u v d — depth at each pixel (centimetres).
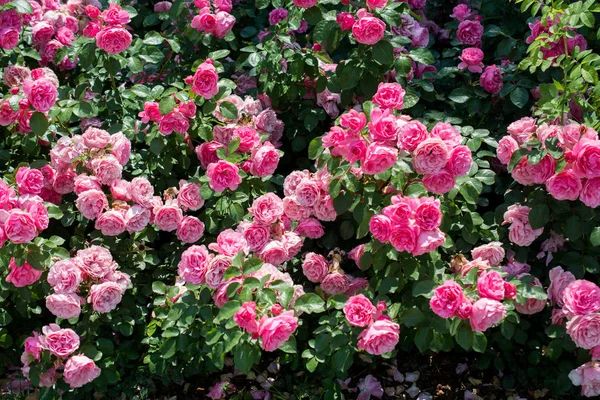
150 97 286
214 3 313
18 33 299
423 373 281
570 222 262
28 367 261
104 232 267
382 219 244
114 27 282
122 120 302
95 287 259
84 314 270
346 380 278
